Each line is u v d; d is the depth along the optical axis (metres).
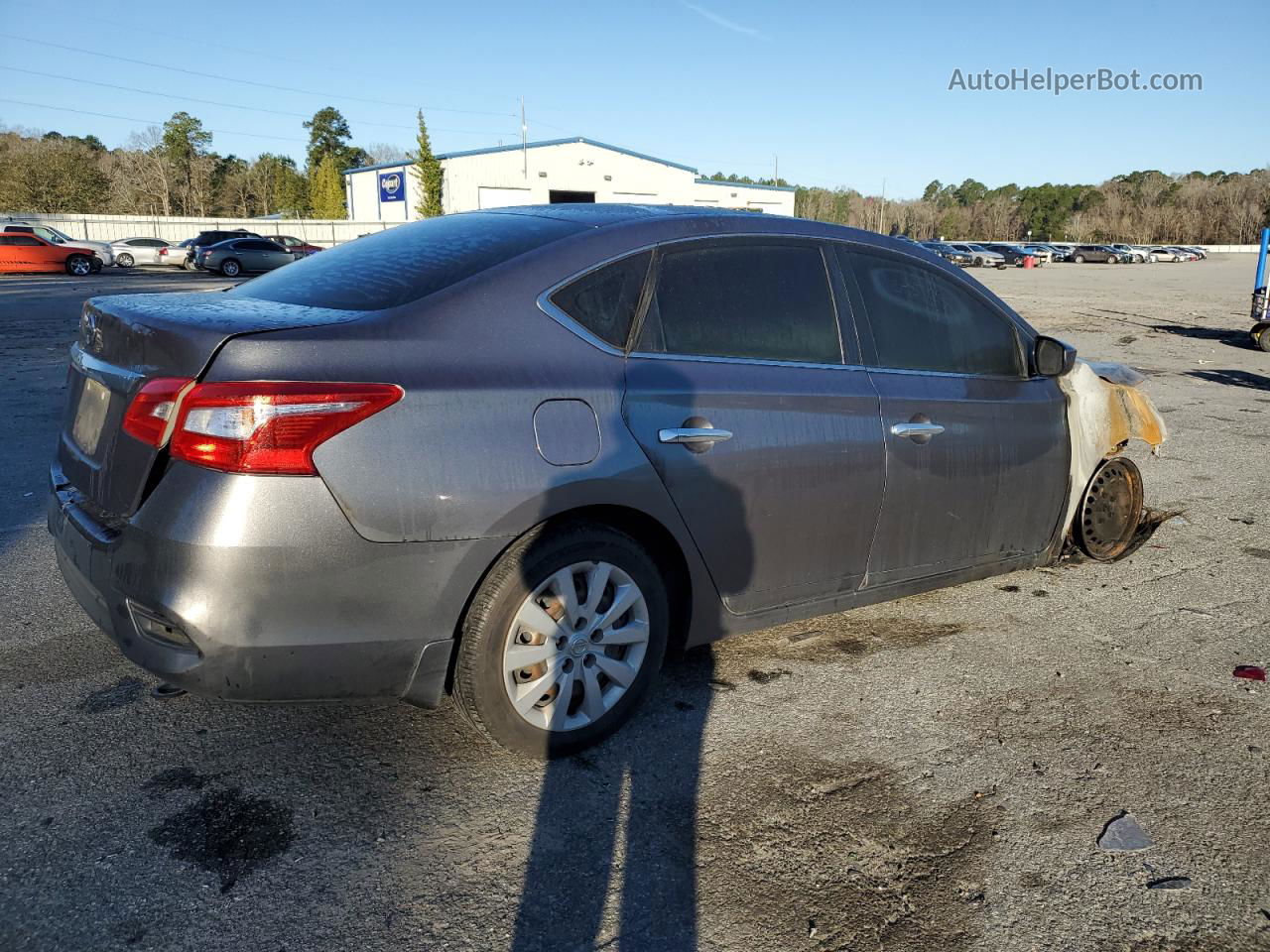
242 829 2.46
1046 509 4.11
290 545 2.26
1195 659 3.73
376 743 2.91
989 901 2.29
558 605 2.70
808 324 3.28
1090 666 3.63
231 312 2.53
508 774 2.75
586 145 53.22
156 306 2.67
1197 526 5.58
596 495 2.65
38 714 3.02
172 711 3.07
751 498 3.02
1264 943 2.18
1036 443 3.97
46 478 5.82
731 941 2.13
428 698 2.56
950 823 2.59
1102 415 4.42
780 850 2.46
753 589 3.14
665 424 2.80
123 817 2.50
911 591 3.64
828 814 2.61
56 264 29.20
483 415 2.48
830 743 3.00
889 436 3.37
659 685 3.35
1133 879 2.39
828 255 3.42
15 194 69.94
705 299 3.04
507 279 2.70
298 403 2.25
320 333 2.38
